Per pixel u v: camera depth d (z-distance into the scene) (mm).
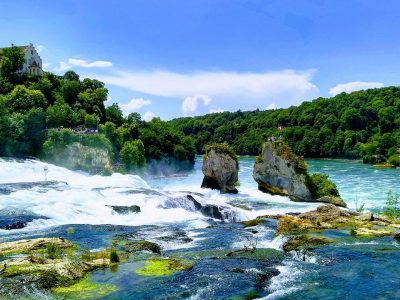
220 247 33156
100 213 44000
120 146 99375
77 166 81438
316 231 38469
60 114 91562
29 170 71000
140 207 47812
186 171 132875
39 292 21891
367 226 40375
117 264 27047
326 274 26703
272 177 65500
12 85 104188
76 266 25406
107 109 125688
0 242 32312
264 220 43562
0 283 22281
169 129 141250
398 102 196875
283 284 24891
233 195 65250
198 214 48375
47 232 36000
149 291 22688
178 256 30047
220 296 22438
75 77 125875
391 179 102375
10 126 84375
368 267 28062
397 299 22844
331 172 123375
